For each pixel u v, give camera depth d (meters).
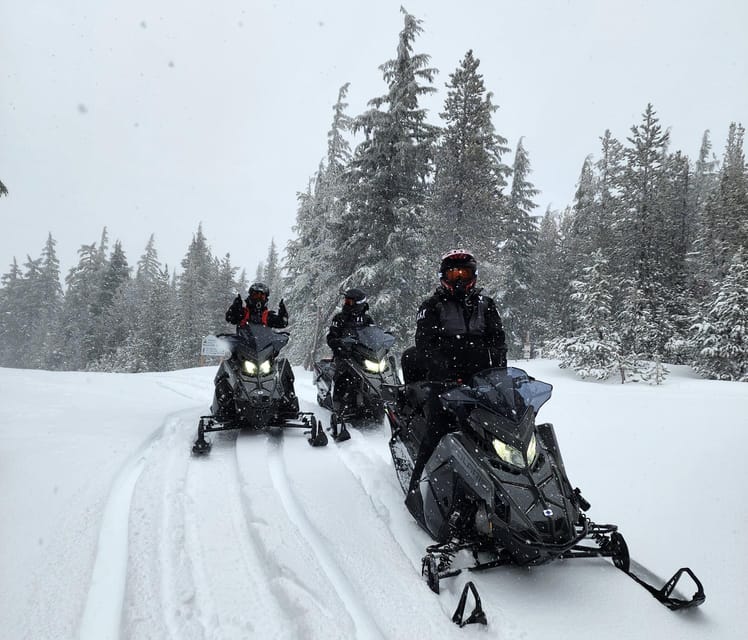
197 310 45.06
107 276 54.09
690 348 20.66
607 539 3.38
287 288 28.88
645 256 24.69
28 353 59.94
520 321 32.06
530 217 31.91
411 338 20.19
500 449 3.21
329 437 6.46
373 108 19.91
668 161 29.94
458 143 23.02
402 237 19.20
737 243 22.52
